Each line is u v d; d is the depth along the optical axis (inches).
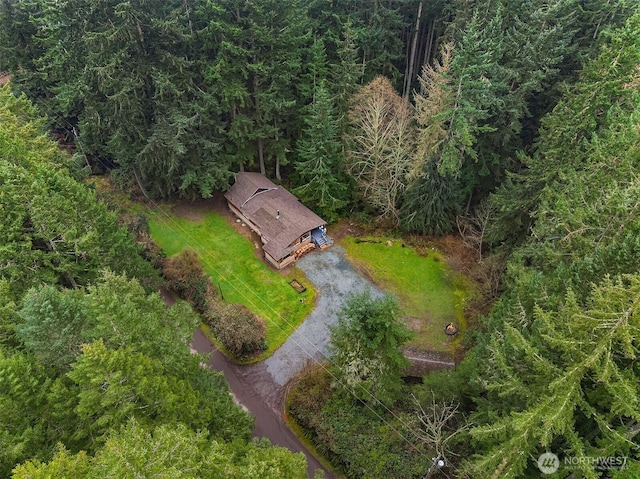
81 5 1106.7
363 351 756.6
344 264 1216.8
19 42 1470.2
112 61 1075.9
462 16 1234.0
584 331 433.7
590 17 1177.4
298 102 1368.1
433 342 1003.3
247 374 973.2
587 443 459.2
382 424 802.8
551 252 653.9
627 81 800.9
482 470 478.0
